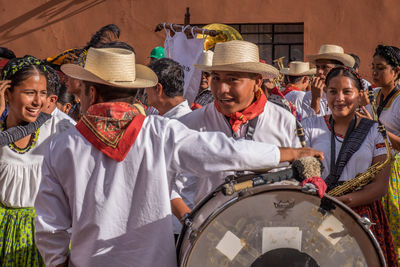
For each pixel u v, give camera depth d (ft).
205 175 7.45
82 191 7.23
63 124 10.82
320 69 20.07
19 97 10.21
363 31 36.50
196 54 18.79
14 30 38.52
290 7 36.99
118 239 7.21
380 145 10.18
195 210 7.52
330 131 10.85
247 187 7.02
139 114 7.57
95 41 15.49
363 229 7.09
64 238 7.55
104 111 7.36
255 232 7.13
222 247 7.07
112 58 7.59
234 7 37.29
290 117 9.55
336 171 10.36
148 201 7.22
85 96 7.78
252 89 9.34
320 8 36.78
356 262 7.23
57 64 15.29
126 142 7.24
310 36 36.99
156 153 7.28
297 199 7.10
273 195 7.07
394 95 15.51
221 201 7.22
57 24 38.37
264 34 38.14
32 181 10.46
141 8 37.81
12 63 10.23
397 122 15.39
